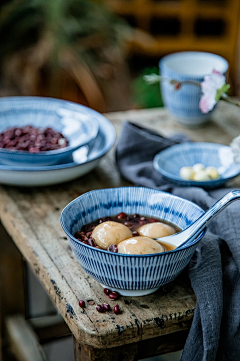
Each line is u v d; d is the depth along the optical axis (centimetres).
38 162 87
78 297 66
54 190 87
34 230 77
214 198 82
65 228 64
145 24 273
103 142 95
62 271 69
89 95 204
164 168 88
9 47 206
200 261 68
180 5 268
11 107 100
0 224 101
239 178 90
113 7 239
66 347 125
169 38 276
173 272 63
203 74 113
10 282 107
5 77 213
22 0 199
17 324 106
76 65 200
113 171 93
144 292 66
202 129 108
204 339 63
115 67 213
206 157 91
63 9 198
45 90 208
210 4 269
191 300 66
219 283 66
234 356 66
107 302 65
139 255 60
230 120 113
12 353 114
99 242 65
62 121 100
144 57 286
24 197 85
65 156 88
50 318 107
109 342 62
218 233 73
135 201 72
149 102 206
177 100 105
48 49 197
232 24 267
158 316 64
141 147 92
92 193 70
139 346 67
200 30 298
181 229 70
